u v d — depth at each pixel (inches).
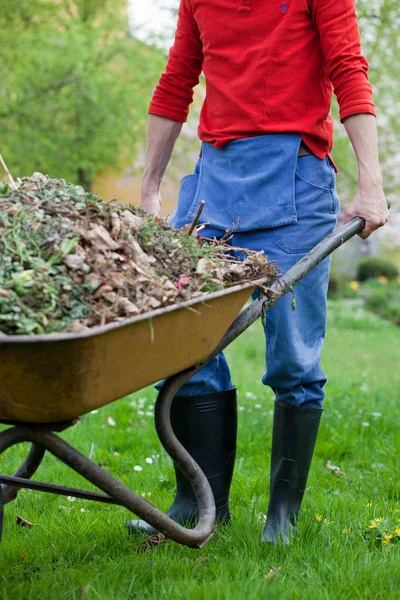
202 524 77.4
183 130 504.1
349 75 94.5
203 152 105.1
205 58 102.9
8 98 490.6
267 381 100.6
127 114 513.0
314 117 97.7
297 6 95.6
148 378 72.5
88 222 74.5
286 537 94.7
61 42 510.0
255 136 98.6
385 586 80.3
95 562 87.3
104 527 100.6
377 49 281.7
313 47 97.5
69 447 70.8
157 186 113.2
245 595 76.2
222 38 99.5
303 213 97.3
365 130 94.2
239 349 348.8
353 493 122.1
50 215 74.7
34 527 101.7
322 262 99.3
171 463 135.9
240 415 175.0
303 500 112.4
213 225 99.7
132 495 72.5
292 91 96.9
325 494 118.3
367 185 93.5
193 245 85.1
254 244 98.7
